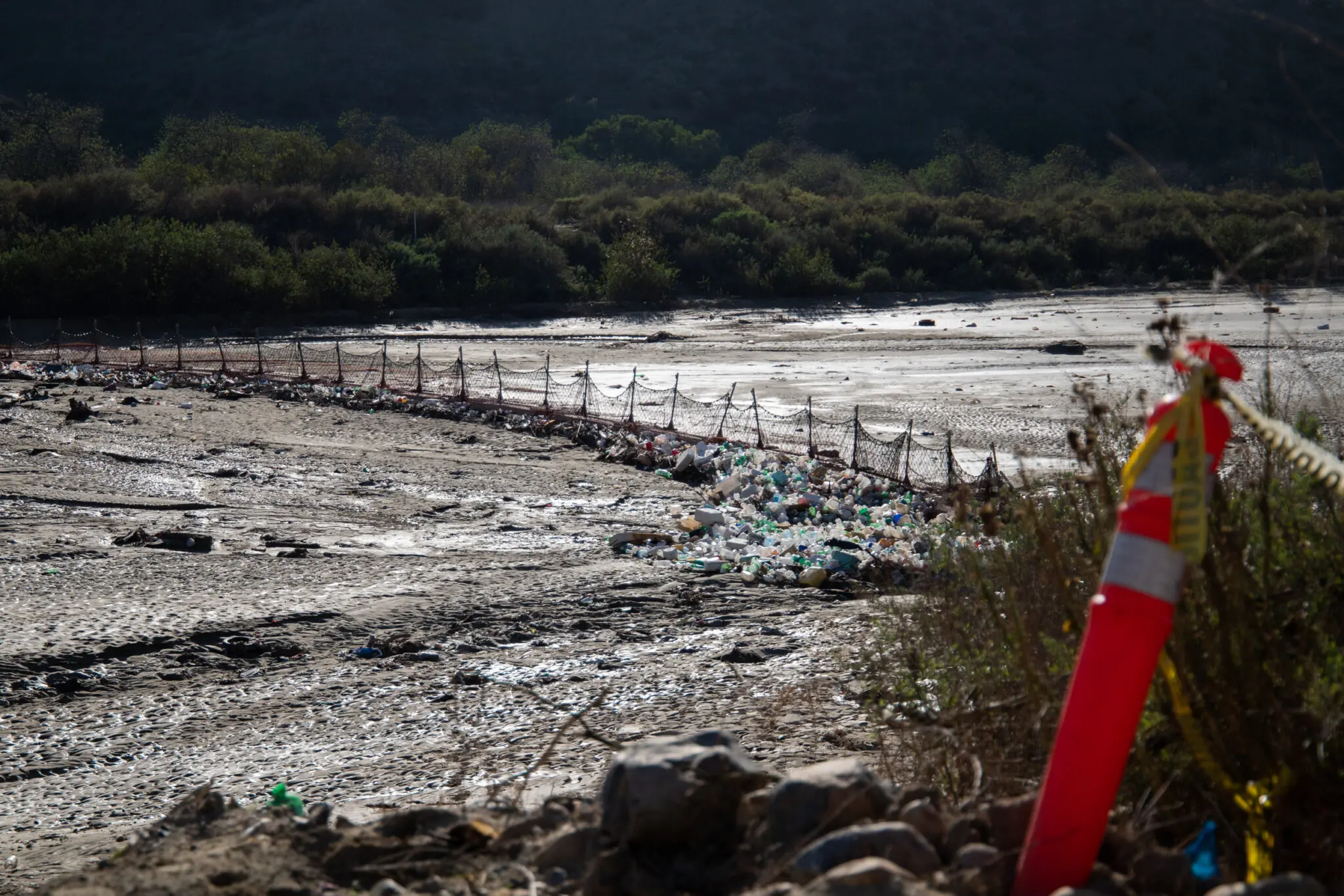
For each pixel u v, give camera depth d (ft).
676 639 32.65
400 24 488.85
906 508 48.96
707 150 406.62
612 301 174.09
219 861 11.94
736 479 54.75
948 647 18.37
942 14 508.12
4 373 94.79
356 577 40.32
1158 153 434.71
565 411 77.71
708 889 10.75
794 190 249.34
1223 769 10.94
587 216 208.23
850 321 161.68
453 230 177.47
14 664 30.55
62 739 25.95
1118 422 19.34
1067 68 481.87
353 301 156.46
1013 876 9.87
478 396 86.53
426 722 25.94
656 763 11.51
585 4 514.27
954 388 92.07
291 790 21.70
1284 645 11.48
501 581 39.73
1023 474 18.63
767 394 91.20
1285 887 8.77
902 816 10.93
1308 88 323.98
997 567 18.07
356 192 192.75
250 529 47.91
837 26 508.12
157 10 487.20
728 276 190.29
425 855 12.28
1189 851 10.74
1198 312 143.74
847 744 20.31
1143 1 495.41
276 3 494.59
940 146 348.18
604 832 11.61
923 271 207.31
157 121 430.20
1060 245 222.07
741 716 23.76
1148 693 11.33
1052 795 9.18
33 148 235.81
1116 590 9.19
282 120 438.81
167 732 26.23
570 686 28.07
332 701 28.12
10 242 155.02
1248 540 12.35
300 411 79.46
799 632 32.35
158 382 90.38
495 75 476.54
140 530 45.83
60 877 17.44
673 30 507.30
